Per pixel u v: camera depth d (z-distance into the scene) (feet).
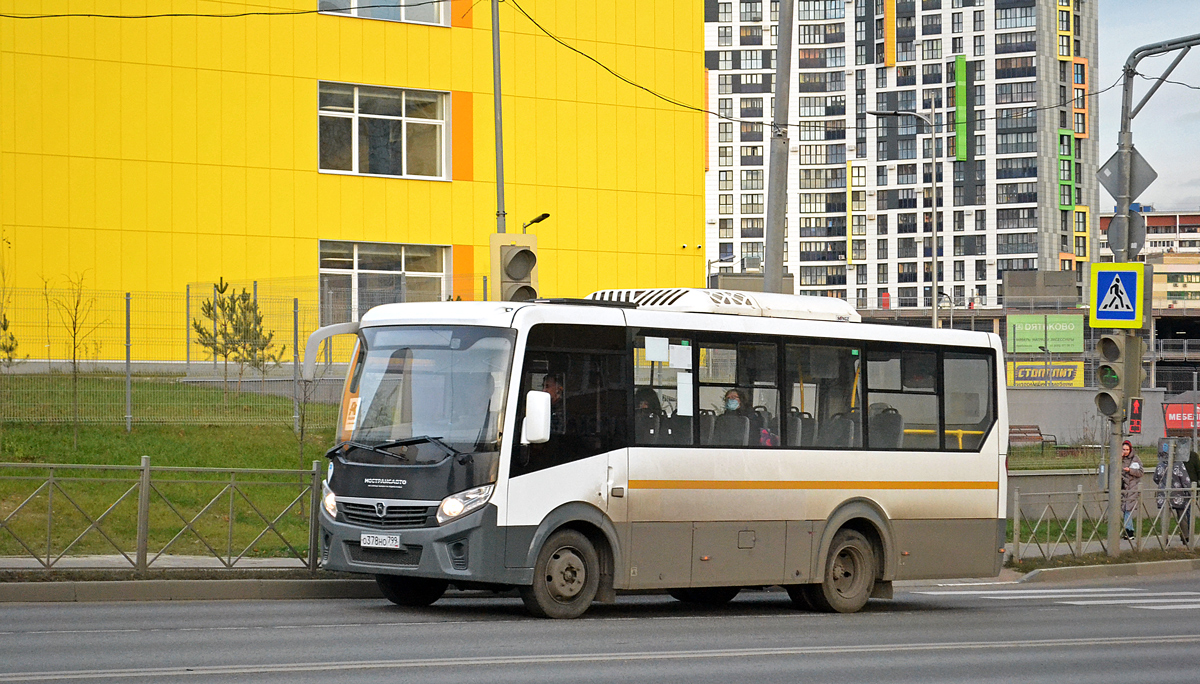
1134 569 77.61
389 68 124.36
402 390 43.83
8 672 28.63
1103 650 39.81
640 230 134.72
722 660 34.60
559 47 131.75
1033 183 488.85
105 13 113.70
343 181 122.42
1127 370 78.48
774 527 48.73
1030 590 66.13
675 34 137.18
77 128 112.68
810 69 512.22
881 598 55.93
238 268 118.21
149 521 52.65
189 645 33.76
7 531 49.47
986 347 56.29
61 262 111.86
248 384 89.10
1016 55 490.90
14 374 82.58
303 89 120.78
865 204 509.35
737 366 48.47
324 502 44.24
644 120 135.44
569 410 43.83
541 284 130.41
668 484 45.83
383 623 40.27
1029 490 97.76
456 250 126.82
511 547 41.96
